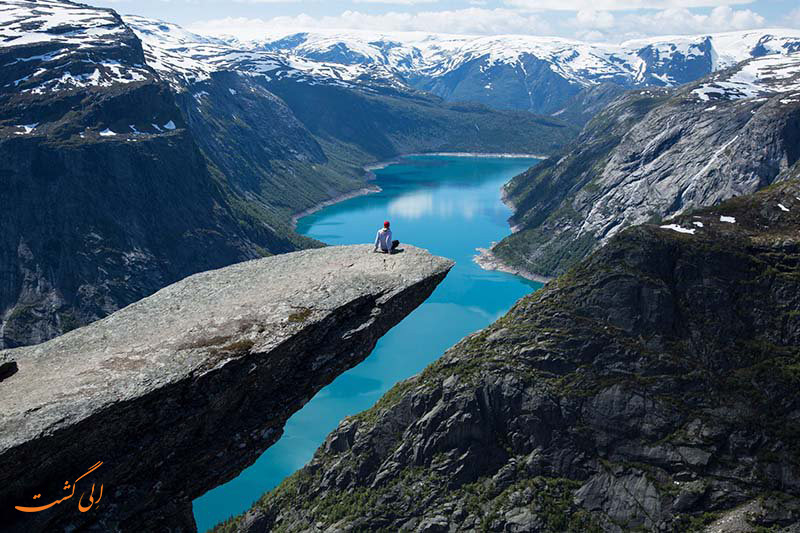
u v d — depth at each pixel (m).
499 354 133.88
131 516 29.23
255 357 31.62
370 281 38.31
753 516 106.81
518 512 113.94
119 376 28.73
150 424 28.86
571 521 112.56
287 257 42.62
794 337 126.00
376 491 123.81
